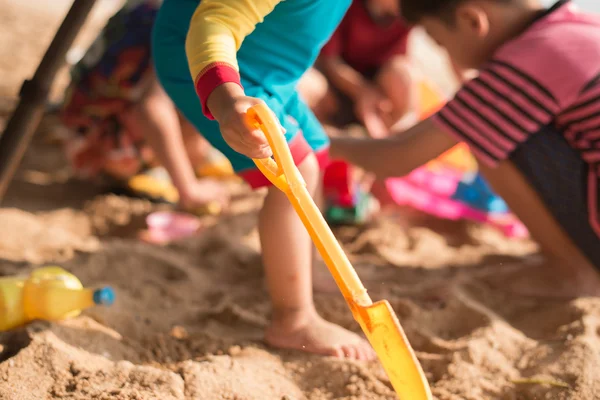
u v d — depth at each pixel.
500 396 1.41
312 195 1.54
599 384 1.41
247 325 1.70
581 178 1.75
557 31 1.71
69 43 1.71
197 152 2.86
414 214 2.65
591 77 1.68
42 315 1.53
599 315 1.70
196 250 2.22
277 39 1.50
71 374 1.37
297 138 1.53
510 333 1.65
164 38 1.58
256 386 1.40
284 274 1.54
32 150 3.20
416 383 1.02
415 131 1.88
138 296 1.82
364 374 1.46
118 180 2.75
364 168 1.96
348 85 3.00
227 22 1.31
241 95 1.18
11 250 2.03
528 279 1.94
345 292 1.04
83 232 2.43
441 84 4.82
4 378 1.32
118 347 1.52
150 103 2.47
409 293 1.90
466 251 2.34
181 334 1.63
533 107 1.70
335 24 1.58
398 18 3.02
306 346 1.55
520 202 1.88
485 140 1.77
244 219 2.53
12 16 5.37
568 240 1.89
